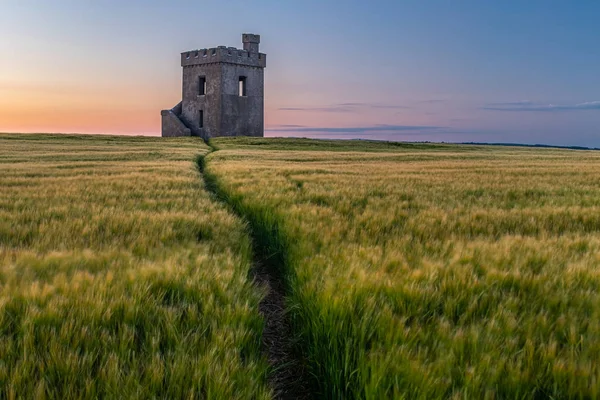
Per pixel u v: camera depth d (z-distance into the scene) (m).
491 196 12.09
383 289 3.94
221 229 7.05
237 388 2.67
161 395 2.62
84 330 3.14
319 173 19.20
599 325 3.21
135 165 23.44
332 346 3.43
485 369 2.69
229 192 12.31
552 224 7.96
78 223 7.16
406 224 7.27
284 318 5.09
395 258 4.80
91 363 2.81
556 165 29.59
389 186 13.40
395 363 2.80
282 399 3.62
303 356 4.02
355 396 2.93
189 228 7.03
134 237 6.22
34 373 2.78
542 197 11.90
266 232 7.85
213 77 76.62
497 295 3.87
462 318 3.44
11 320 3.33
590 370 2.61
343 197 10.59
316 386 3.60
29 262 4.73
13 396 2.43
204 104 78.44
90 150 42.25
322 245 5.89
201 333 3.32
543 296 3.84
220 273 4.60
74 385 2.63
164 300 4.02
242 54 77.69
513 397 2.59
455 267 4.50
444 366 2.73
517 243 5.82
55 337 3.03
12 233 6.49
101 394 2.63
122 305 3.60
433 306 3.71
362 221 7.50
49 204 9.38
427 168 24.48
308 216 7.70
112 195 11.16
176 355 2.97
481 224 7.50
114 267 4.66
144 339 3.29
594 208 9.48
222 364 2.87
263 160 29.53
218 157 31.56
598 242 5.91
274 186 12.62
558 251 5.43
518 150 69.44
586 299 3.75
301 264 5.15
